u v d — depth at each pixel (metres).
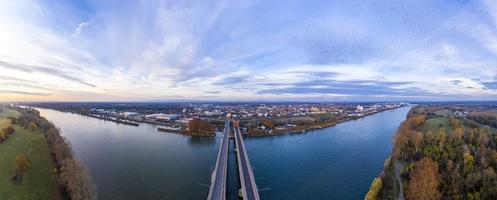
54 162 132.88
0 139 137.12
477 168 102.44
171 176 144.88
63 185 110.88
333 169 158.38
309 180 140.12
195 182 136.38
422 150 131.88
